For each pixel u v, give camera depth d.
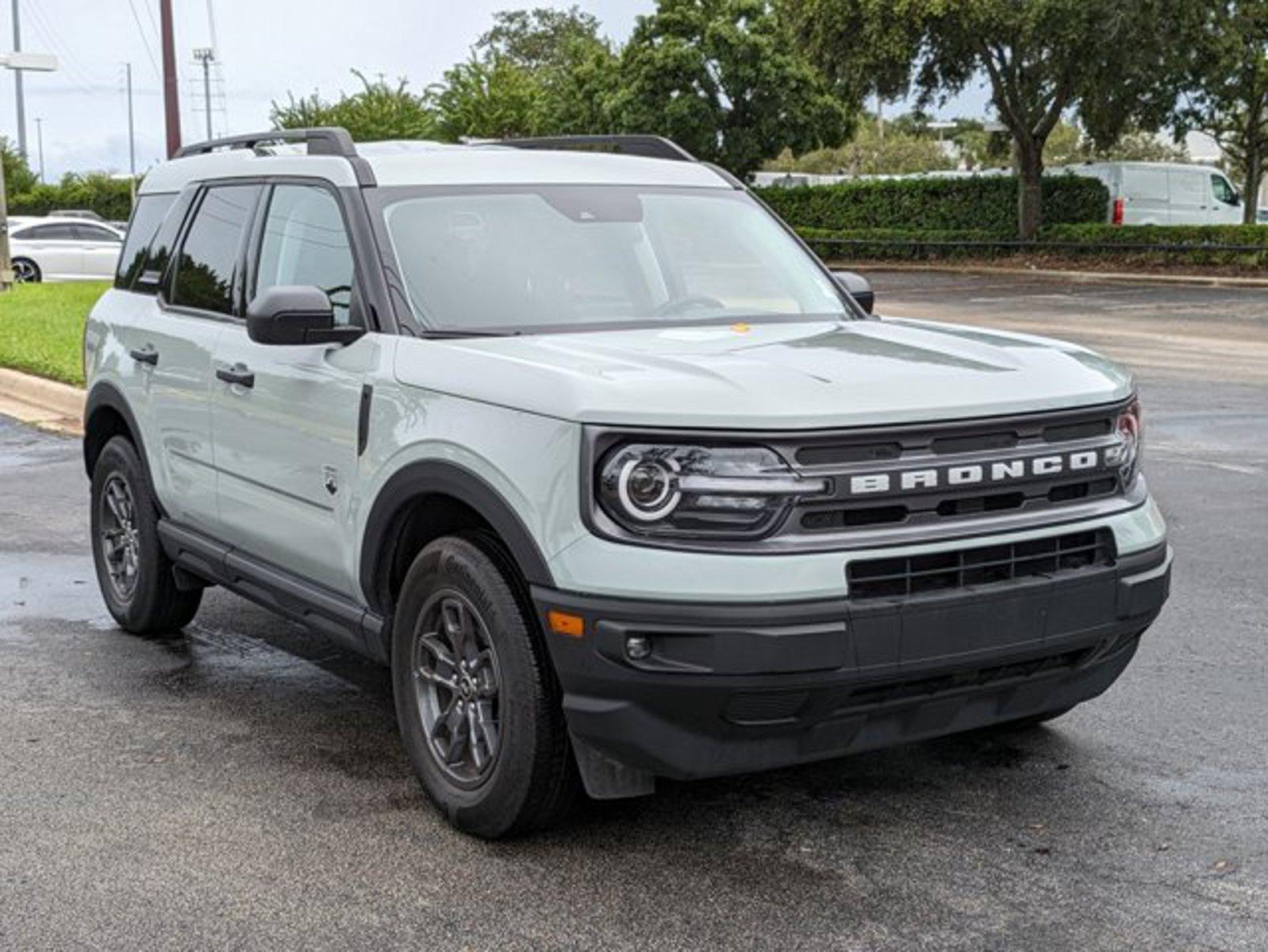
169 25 29.78
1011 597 4.04
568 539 3.91
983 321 21.72
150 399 6.15
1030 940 3.74
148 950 3.74
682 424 3.85
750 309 5.29
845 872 4.15
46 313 20.19
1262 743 5.15
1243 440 11.40
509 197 5.31
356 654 6.40
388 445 4.54
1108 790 4.73
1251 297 25.52
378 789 4.81
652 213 5.54
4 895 4.04
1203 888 4.03
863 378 4.11
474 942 3.77
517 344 4.58
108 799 4.73
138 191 6.93
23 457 11.36
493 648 4.22
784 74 39.03
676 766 3.94
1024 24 30.86
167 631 6.71
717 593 3.77
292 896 4.03
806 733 3.98
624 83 40.44
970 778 4.84
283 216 5.54
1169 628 6.56
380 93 47.66
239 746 5.23
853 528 3.92
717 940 3.76
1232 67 31.56
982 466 4.05
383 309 4.81
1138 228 32.28
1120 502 4.39
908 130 63.72
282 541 5.26
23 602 7.27
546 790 4.20
